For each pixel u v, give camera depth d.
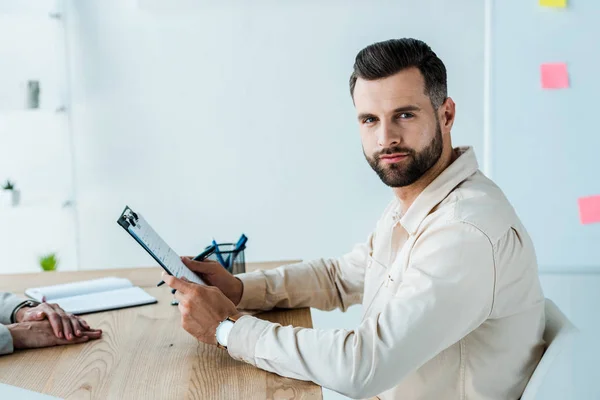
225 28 2.83
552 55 2.63
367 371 1.16
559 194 2.67
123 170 2.91
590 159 2.64
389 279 1.38
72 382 1.22
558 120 2.65
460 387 1.31
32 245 2.98
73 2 2.82
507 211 1.29
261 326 1.29
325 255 2.94
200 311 1.32
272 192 2.91
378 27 2.81
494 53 2.66
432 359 1.31
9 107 2.73
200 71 2.86
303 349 1.21
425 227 1.30
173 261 1.41
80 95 2.87
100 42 2.84
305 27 2.82
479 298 1.21
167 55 2.85
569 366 2.65
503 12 2.64
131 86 2.87
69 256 2.98
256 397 1.15
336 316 2.93
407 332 1.17
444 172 1.36
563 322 1.34
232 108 2.87
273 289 1.64
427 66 1.32
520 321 1.30
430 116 1.34
